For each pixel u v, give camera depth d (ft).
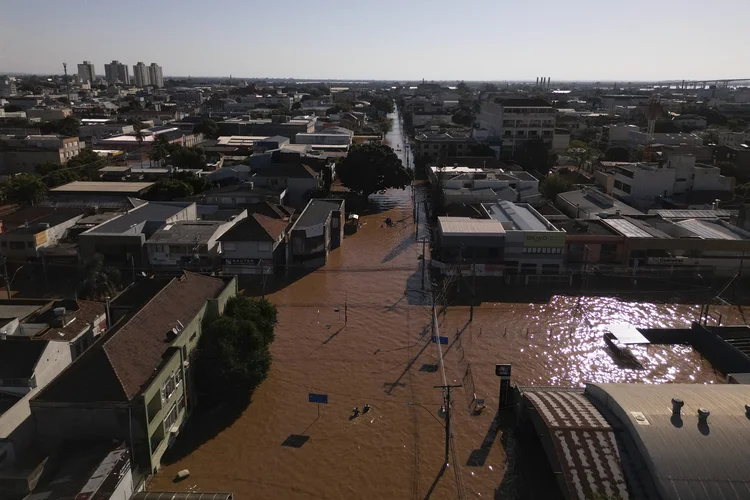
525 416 157.17
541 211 350.02
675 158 406.41
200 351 167.22
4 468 120.67
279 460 147.95
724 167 471.21
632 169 412.98
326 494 136.67
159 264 269.03
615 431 132.57
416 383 186.09
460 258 281.33
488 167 483.92
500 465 146.92
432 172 471.21
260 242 275.59
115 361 136.05
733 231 302.45
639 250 282.56
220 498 123.65
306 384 185.06
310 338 217.56
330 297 258.78
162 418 142.61
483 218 320.91
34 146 515.09
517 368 196.65
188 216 323.57
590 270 278.67
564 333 224.53
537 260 279.69
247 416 166.81
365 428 162.09
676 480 115.85
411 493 137.18
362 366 196.65
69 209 315.37
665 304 254.27
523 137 581.12
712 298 257.55
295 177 400.47
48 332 164.04
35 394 139.03
